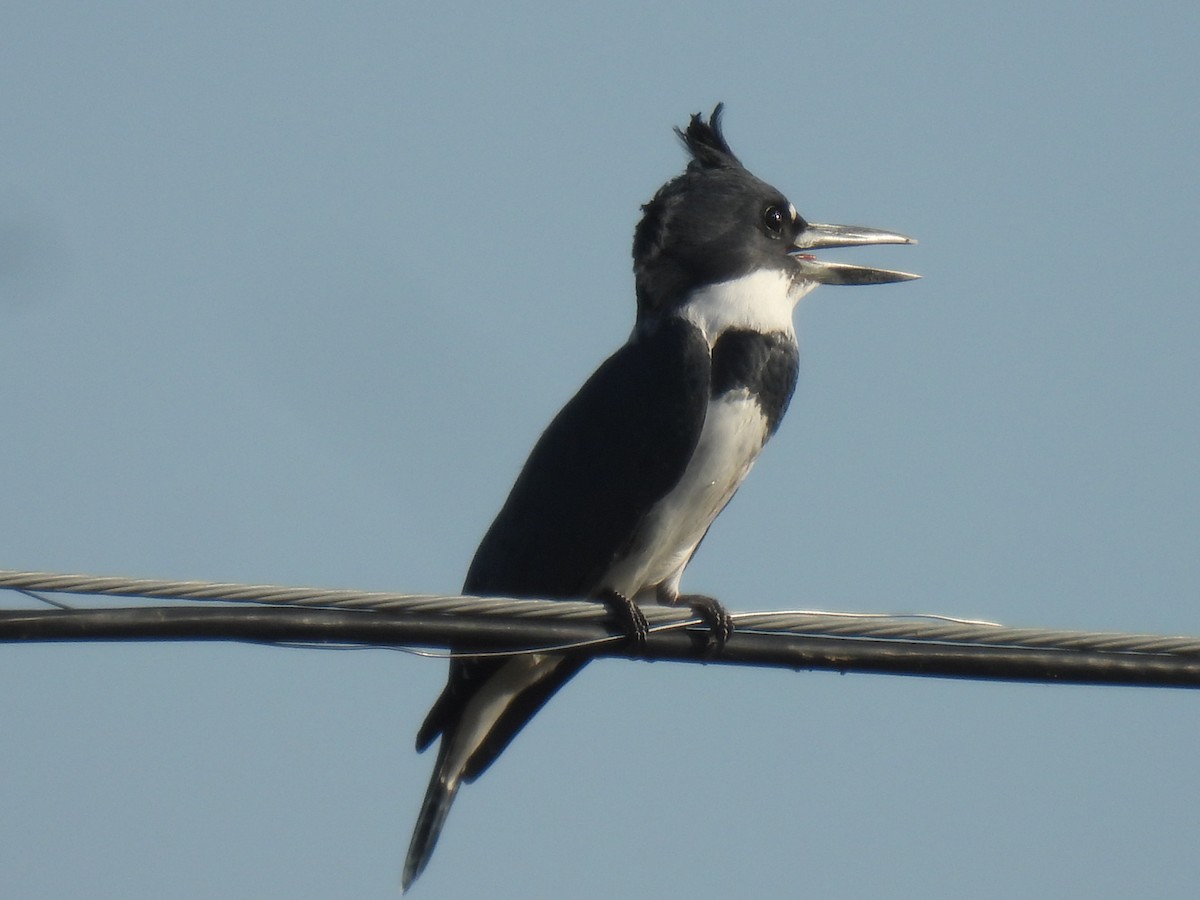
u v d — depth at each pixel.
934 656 8.05
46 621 7.25
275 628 7.53
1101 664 7.94
